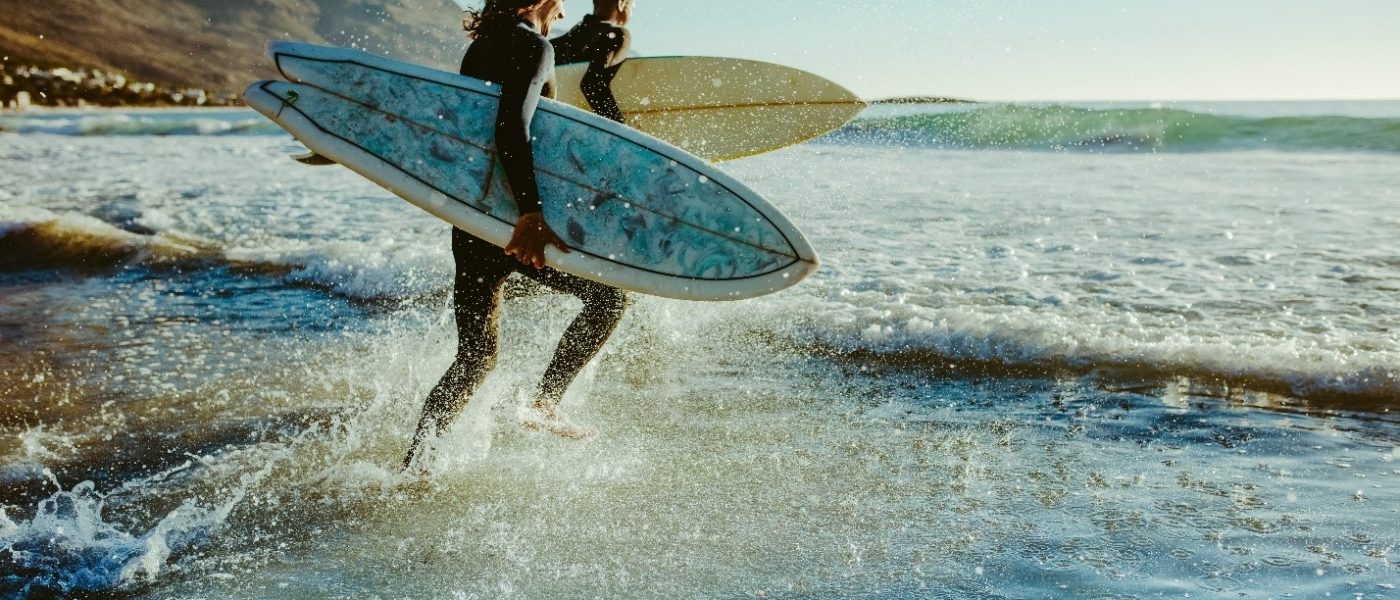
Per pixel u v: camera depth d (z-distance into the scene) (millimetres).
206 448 2986
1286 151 14484
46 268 6152
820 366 3863
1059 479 2635
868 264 5824
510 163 2586
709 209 2857
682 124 4012
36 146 18688
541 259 2646
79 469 2797
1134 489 2543
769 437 3049
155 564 2184
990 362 3818
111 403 3463
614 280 2740
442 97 2850
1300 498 2438
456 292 2799
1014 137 15914
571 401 3449
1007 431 3059
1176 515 2359
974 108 16344
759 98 4117
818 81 4180
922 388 3557
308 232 7430
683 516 2445
